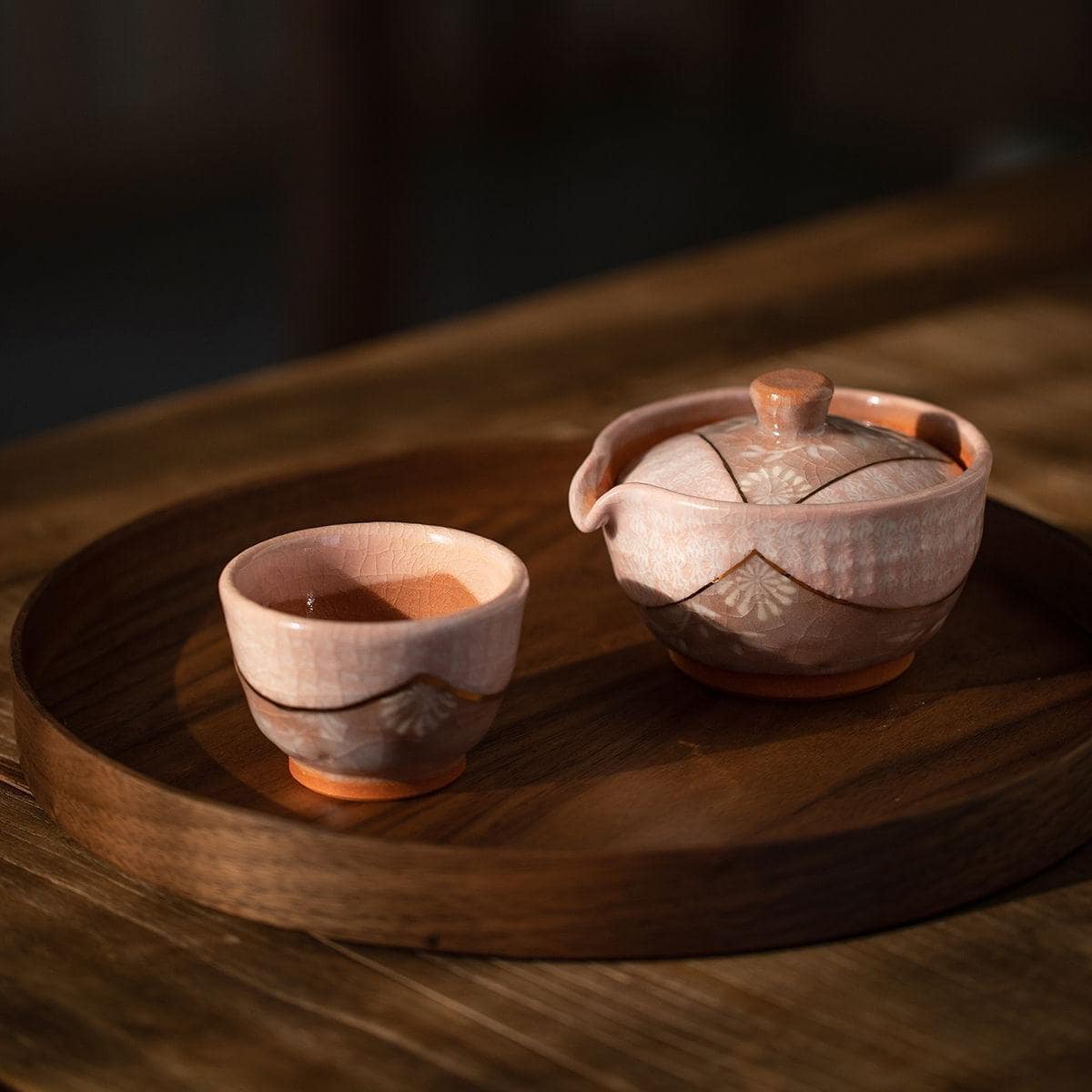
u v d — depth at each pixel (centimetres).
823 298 127
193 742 79
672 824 74
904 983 70
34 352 298
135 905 73
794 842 71
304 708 73
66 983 71
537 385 111
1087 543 89
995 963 71
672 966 71
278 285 339
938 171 439
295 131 262
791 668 79
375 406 108
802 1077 68
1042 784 73
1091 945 72
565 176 435
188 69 380
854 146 460
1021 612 86
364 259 265
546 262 381
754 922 71
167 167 384
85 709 80
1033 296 127
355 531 77
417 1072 68
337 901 71
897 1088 67
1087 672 82
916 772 77
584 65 484
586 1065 68
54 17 351
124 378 288
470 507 94
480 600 76
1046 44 416
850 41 460
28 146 357
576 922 71
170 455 103
